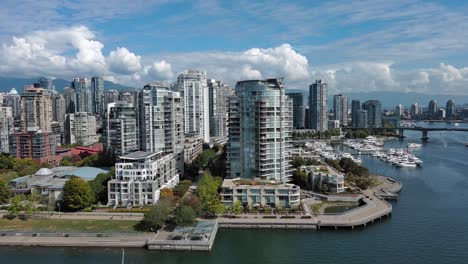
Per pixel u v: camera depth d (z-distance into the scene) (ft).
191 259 631.56
